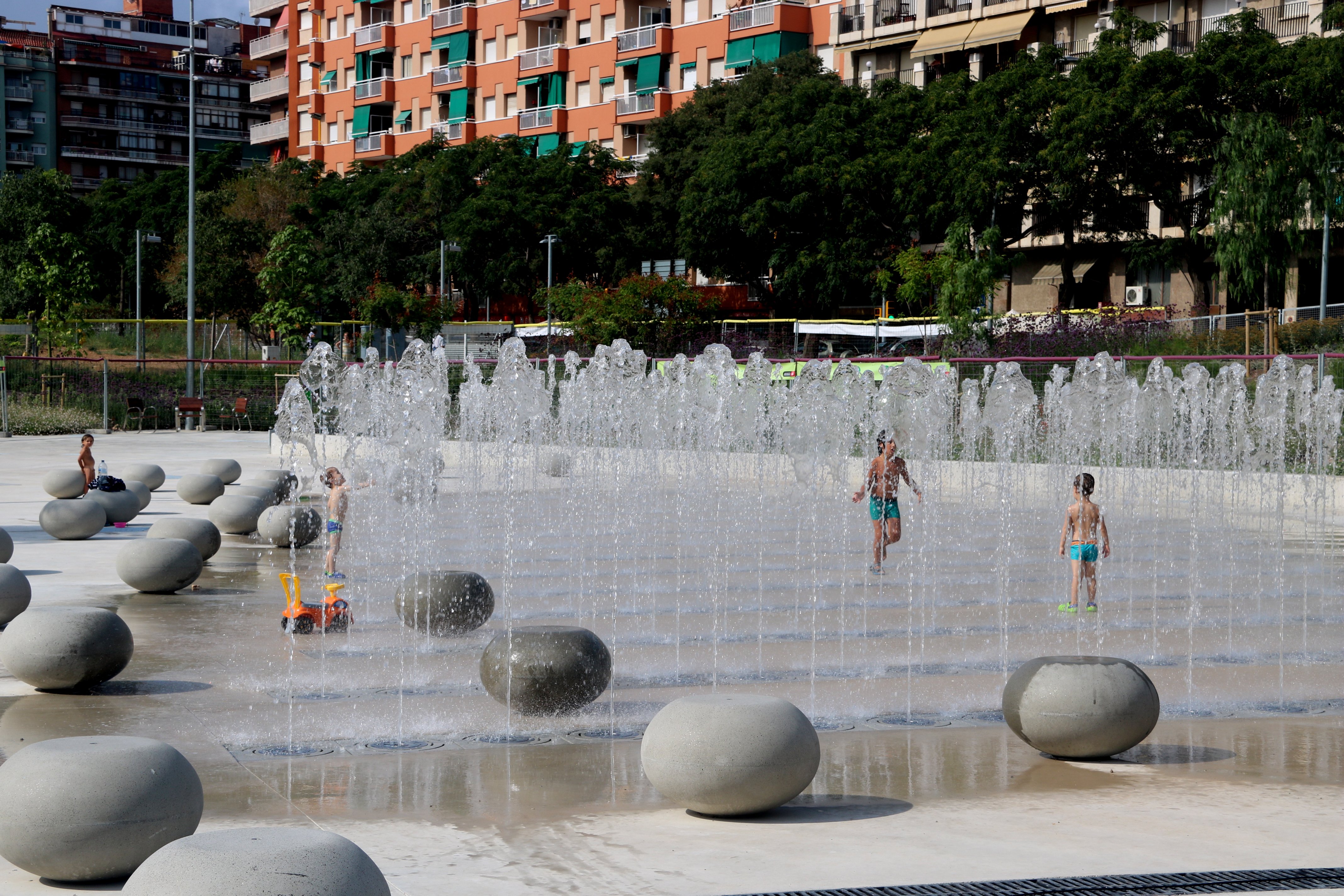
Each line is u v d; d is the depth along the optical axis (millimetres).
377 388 30844
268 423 48969
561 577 15875
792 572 16500
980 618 13219
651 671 10438
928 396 31266
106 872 5449
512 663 8664
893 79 57406
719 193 54906
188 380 49344
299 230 65125
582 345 50438
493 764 7586
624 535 20656
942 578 16094
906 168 48812
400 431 29984
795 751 6414
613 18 76188
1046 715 7594
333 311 69625
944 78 51312
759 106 57562
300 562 17062
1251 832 6199
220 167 87625
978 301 40000
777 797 6395
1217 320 37156
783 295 55125
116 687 9711
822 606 13844
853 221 51250
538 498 26781
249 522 19797
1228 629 12641
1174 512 25016
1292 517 24094
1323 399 28156
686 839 6102
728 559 17719
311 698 9383
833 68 65250
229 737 8242
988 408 32844
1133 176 44562
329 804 6742
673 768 6367
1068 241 47594
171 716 8805
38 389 48688
